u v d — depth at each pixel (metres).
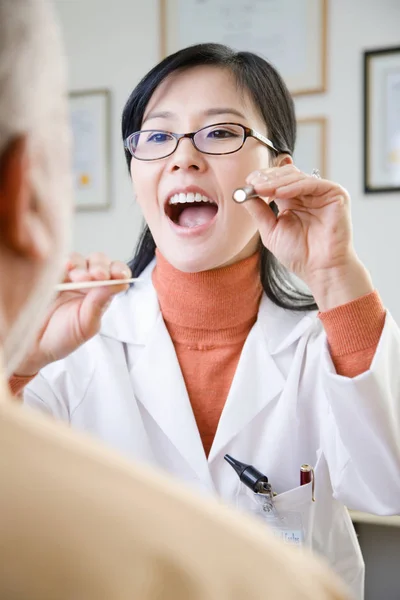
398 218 1.70
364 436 0.78
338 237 0.78
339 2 1.73
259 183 0.77
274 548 0.23
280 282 1.03
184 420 0.88
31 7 0.26
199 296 0.92
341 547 0.92
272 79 0.93
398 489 0.80
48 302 0.29
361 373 0.77
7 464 0.22
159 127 0.87
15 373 0.74
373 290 0.80
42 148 0.25
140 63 1.93
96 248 1.96
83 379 0.93
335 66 1.74
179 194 0.87
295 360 0.93
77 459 0.23
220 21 1.84
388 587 1.26
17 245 0.25
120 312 1.01
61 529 0.21
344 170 1.73
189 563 0.22
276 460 0.89
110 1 1.95
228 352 0.94
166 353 0.93
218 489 0.87
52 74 0.26
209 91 0.85
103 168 1.95
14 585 0.20
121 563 0.21
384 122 1.70
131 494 0.22
